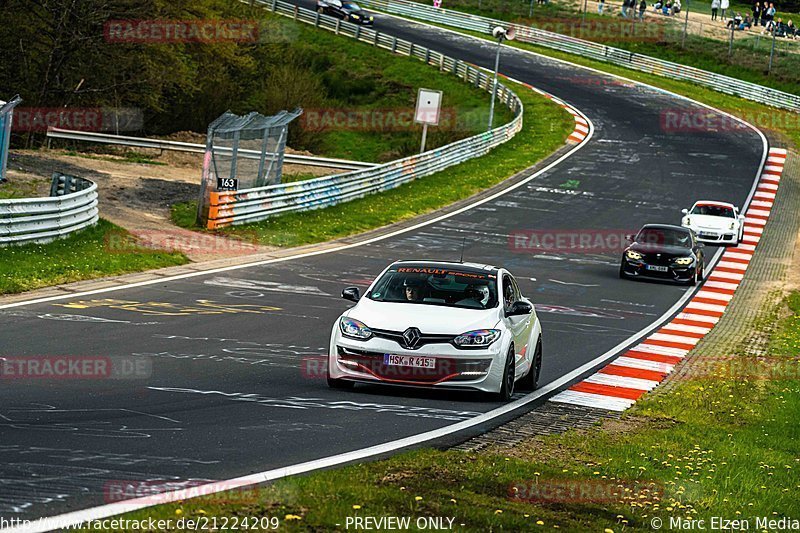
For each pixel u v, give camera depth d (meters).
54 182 72.12
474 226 93.62
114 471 20.78
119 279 56.03
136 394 30.06
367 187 101.56
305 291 57.72
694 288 74.19
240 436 25.08
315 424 27.20
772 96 189.12
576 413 32.66
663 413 33.88
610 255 85.69
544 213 103.12
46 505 17.94
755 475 25.73
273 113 161.38
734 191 123.12
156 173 103.69
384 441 25.61
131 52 134.62
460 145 126.25
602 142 147.38
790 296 73.19
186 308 49.00
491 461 23.72
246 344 41.22
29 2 126.00
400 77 191.00
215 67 160.12
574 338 50.78
